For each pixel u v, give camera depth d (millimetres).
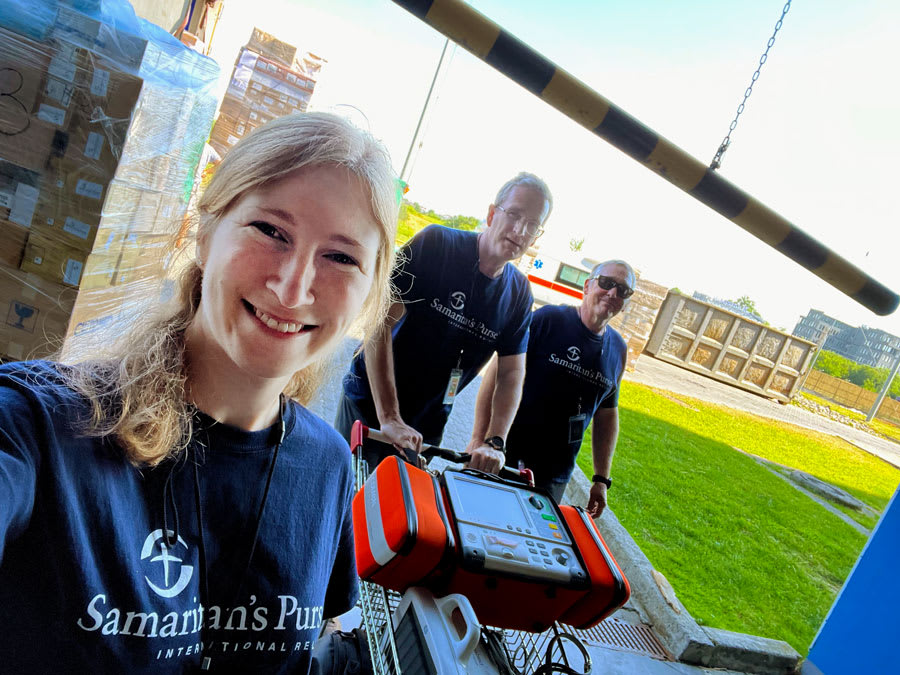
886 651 3166
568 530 1655
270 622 836
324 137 736
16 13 2088
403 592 1521
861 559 3500
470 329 2766
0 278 2236
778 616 4531
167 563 740
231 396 792
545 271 6324
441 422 2918
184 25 4977
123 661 692
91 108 2186
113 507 694
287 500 874
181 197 2936
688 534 5492
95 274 2334
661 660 3201
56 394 689
